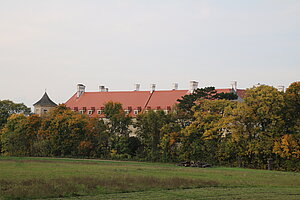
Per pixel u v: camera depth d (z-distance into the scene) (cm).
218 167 7838
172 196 3562
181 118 10069
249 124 8450
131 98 14938
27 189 3600
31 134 11506
